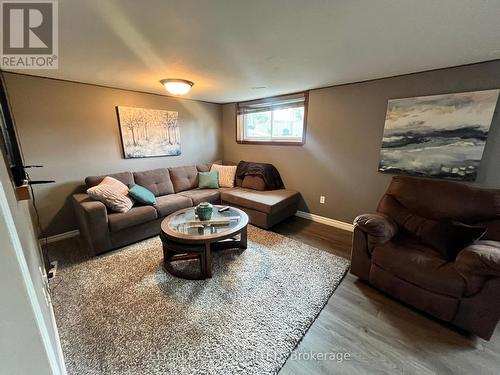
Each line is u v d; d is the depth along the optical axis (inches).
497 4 45.3
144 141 141.1
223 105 186.4
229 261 92.5
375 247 73.9
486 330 54.9
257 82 112.8
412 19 52.2
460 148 86.4
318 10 48.7
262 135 165.3
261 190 147.2
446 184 81.1
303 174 142.7
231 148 187.8
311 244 108.9
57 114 107.7
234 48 70.3
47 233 110.4
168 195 137.3
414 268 64.1
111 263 91.0
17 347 20.4
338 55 75.9
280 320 62.7
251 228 127.6
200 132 174.9
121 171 134.0
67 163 113.1
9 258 18.9
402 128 99.5
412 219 81.4
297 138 145.4
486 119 80.2
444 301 59.6
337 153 124.6
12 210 25.1
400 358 53.0
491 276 53.2
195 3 46.1
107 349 53.8
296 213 150.1
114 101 126.3
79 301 69.5
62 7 47.3
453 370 50.3
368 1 45.3
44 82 102.7
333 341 57.3
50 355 23.1
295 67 89.2
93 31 58.7
